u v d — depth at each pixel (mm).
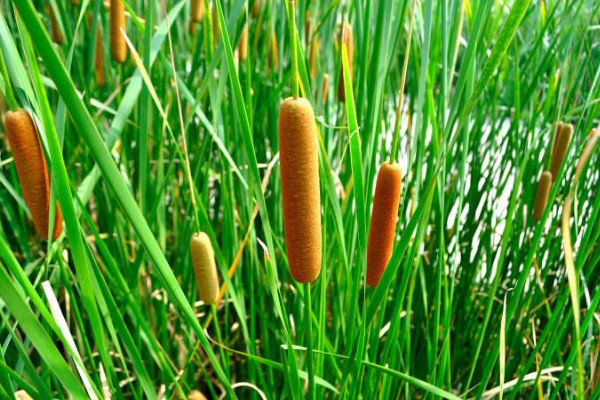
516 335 703
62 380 277
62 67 198
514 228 791
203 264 405
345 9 591
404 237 319
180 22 782
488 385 788
